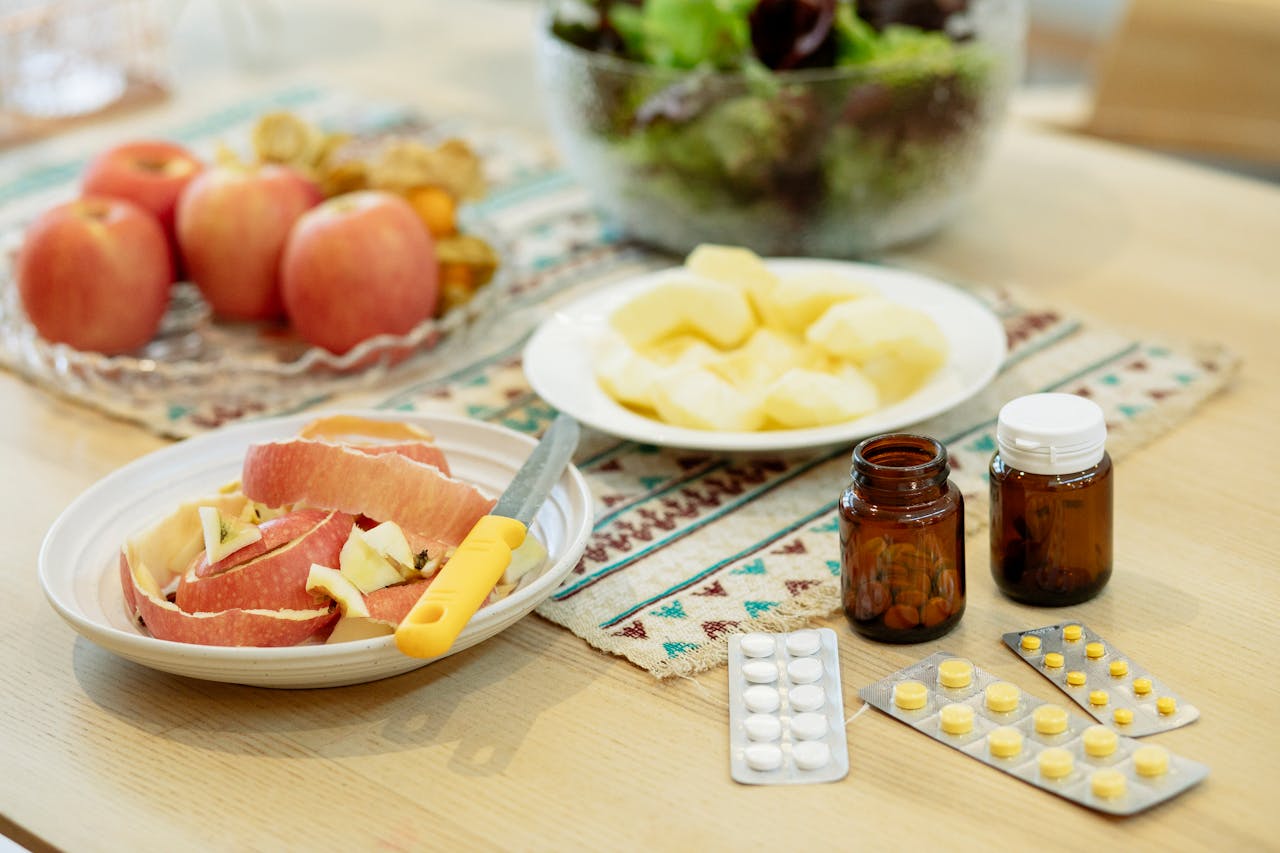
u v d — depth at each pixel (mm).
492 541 866
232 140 1495
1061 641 883
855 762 833
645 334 1066
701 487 1020
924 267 1249
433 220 1187
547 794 830
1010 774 820
